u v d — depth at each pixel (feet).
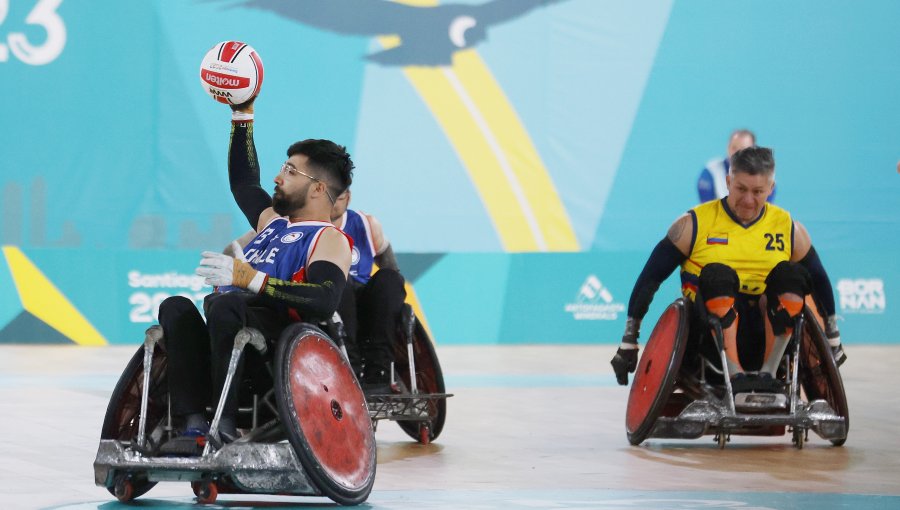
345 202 44.96
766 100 138.72
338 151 42.47
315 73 134.51
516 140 136.87
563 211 137.69
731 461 51.44
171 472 37.17
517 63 136.46
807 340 56.70
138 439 37.78
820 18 138.72
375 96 135.33
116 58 131.44
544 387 85.66
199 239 132.67
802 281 54.90
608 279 130.21
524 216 137.18
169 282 124.88
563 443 57.77
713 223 57.88
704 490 42.83
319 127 134.92
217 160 132.87
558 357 112.16
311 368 38.42
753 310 57.72
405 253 127.75
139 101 131.95
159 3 131.75
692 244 58.13
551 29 136.67
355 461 38.93
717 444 57.72
